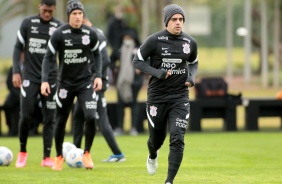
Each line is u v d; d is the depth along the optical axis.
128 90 46.44
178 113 23.61
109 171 28.84
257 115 50.03
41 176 27.34
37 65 30.06
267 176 27.20
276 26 78.56
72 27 27.78
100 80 28.53
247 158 33.50
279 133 47.97
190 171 28.78
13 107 46.69
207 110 49.94
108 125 32.22
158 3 80.25
